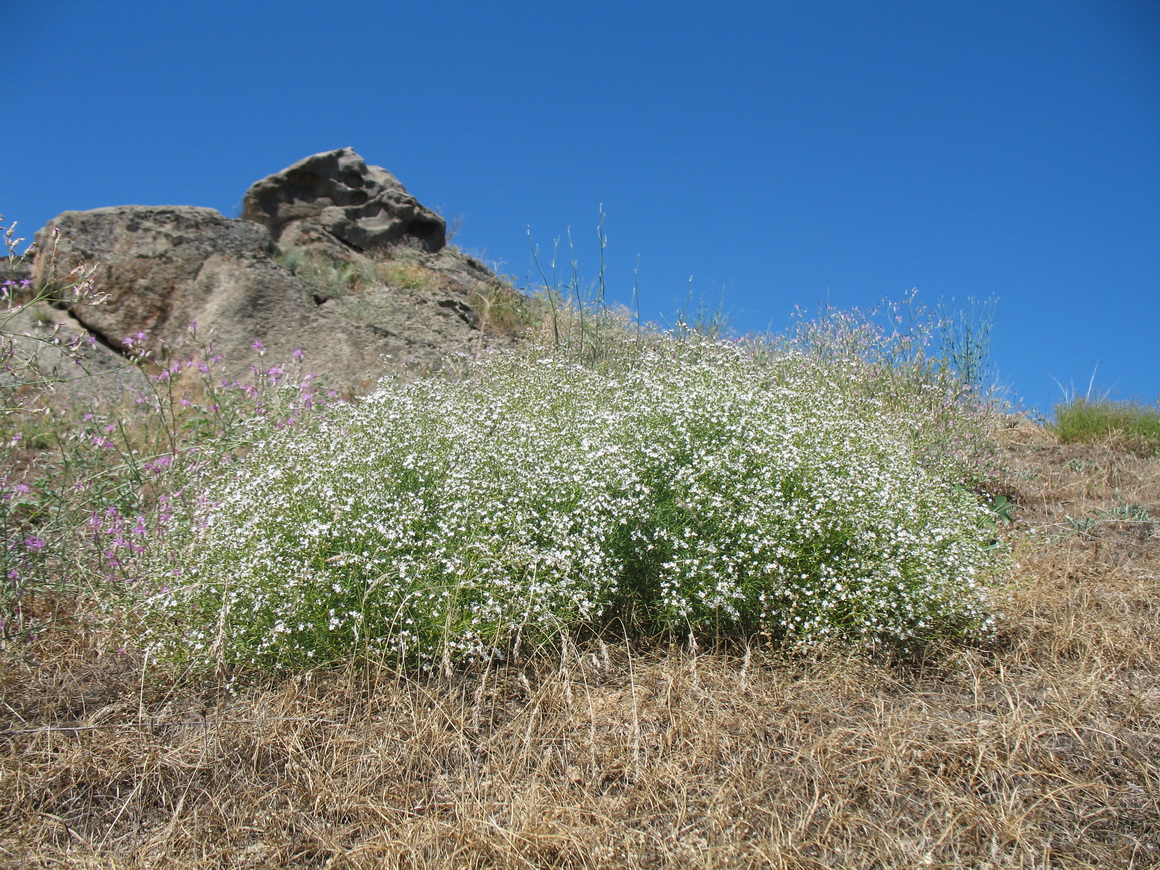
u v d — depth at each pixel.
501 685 3.46
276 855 2.57
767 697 3.36
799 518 3.92
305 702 3.34
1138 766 2.92
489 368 7.26
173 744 3.14
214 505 4.32
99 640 3.95
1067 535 5.50
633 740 3.03
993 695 3.50
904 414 6.63
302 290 8.54
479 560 3.63
